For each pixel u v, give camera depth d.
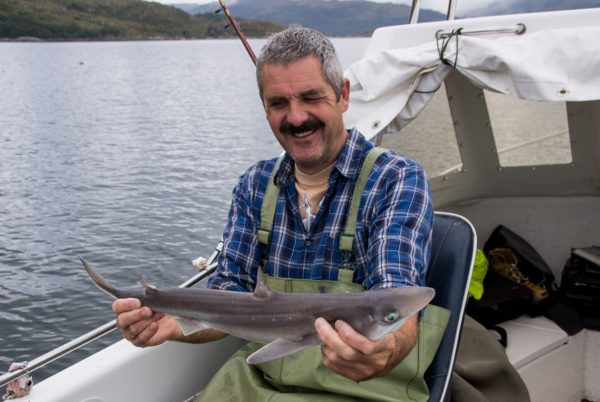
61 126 45.06
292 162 2.70
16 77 95.00
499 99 4.29
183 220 20.22
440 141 4.46
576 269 4.42
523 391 3.41
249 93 73.94
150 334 2.43
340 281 2.51
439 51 3.42
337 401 2.50
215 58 171.25
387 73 3.52
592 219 4.76
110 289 2.42
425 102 3.56
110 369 2.88
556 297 4.49
